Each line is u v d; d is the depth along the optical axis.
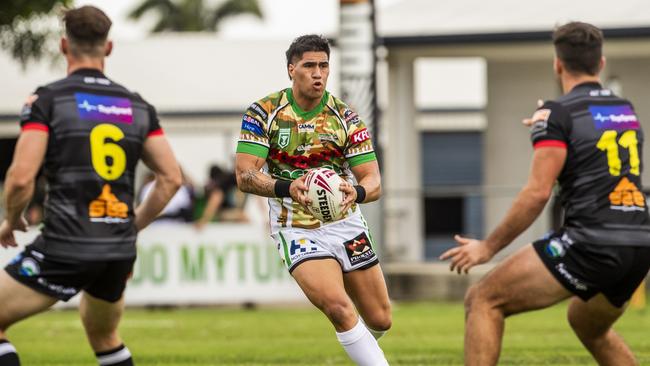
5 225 15.62
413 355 25.23
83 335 31.78
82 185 15.09
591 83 16.48
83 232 15.04
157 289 40.72
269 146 16.92
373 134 39.66
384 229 42.81
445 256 16.25
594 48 16.45
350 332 16.11
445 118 89.19
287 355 25.64
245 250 40.84
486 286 16.11
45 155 15.15
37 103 15.08
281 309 41.31
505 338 29.02
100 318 16.09
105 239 15.16
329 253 16.83
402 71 51.62
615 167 15.98
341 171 17.27
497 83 54.81
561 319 35.09
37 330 33.44
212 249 40.81
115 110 15.46
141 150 15.78
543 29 48.38
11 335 31.86
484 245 16.14
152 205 16.27
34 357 26.02
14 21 48.72
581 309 16.86
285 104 16.88
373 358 16.11
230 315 38.56
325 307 16.25
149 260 40.81
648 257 15.96
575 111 16.09
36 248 15.05
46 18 48.75
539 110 16.27
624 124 16.20
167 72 70.62
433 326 32.75
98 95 15.41
